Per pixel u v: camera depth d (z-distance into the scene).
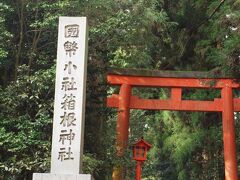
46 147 9.59
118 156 11.52
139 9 12.96
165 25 15.80
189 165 17.23
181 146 16.98
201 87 13.96
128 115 13.77
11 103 10.01
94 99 11.47
